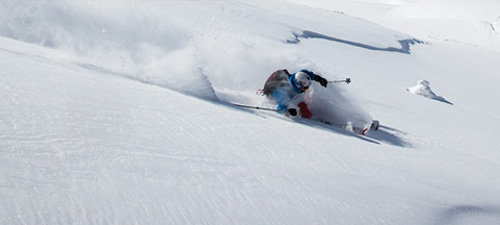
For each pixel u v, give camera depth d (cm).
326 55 2480
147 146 303
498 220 357
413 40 4616
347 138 525
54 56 567
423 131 868
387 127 767
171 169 278
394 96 1539
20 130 269
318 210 282
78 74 463
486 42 8644
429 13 11012
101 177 241
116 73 553
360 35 3694
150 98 440
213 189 268
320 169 358
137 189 241
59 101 344
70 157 253
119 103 387
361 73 2177
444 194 380
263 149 372
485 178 494
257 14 3059
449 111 1532
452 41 6606
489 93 2988
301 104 634
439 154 580
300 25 3231
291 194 293
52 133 278
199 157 312
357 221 285
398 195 347
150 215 221
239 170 309
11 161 229
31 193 206
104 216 208
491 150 858
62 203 207
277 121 519
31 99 329
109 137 299
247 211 255
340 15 4941
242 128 422
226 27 2050
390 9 11731
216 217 238
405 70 3000
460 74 3544
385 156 466
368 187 346
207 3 2844
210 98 570
